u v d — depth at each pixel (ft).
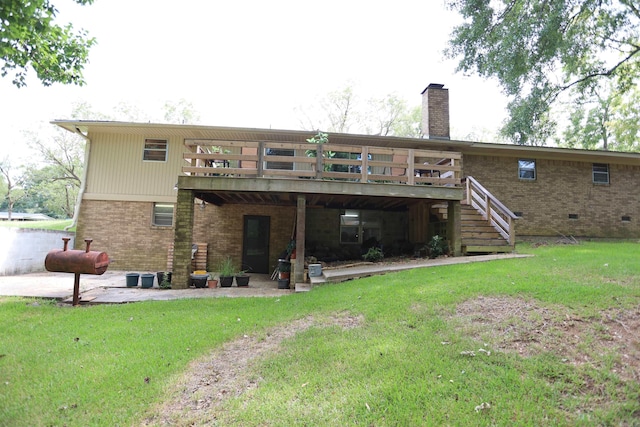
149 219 39.52
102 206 39.55
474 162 43.52
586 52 46.57
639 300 14.05
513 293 15.76
